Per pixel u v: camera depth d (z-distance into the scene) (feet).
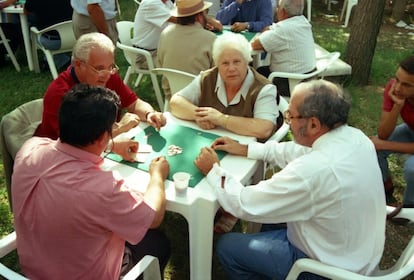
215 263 7.73
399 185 10.09
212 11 16.33
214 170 5.52
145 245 5.93
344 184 4.88
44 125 6.69
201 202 5.34
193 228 5.43
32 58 15.97
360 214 5.04
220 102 7.42
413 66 7.50
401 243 8.34
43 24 14.58
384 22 24.45
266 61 13.37
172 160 6.00
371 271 5.24
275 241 5.72
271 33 11.10
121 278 5.19
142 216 4.47
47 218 4.14
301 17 11.27
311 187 4.90
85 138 4.29
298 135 5.43
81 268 4.37
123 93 7.84
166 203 5.28
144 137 6.64
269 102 7.09
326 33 21.94
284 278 5.56
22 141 6.63
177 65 10.12
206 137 6.73
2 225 8.46
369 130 12.66
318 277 5.26
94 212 4.13
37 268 4.42
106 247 4.51
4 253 4.96
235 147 6.32
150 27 12.43
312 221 5.17
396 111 8.14
